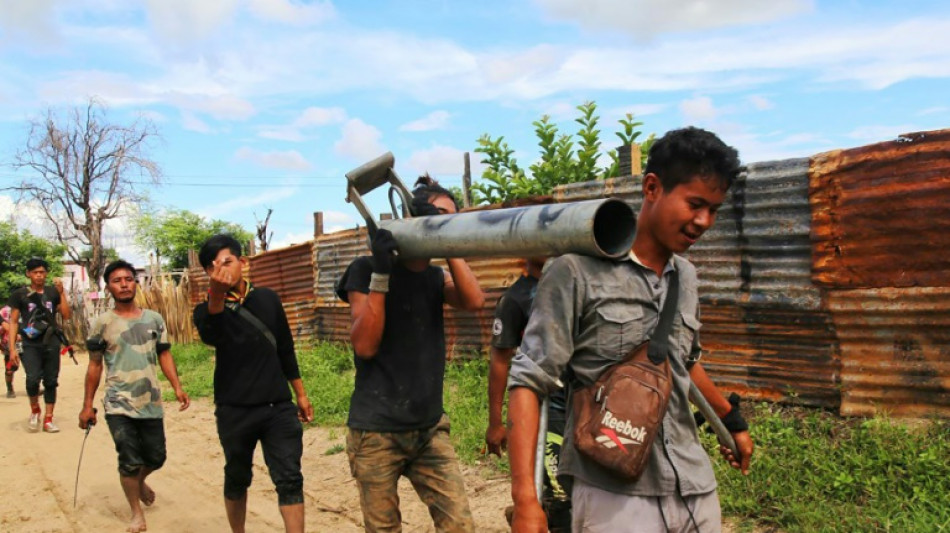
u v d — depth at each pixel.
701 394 2.61
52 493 6.83
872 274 5.48
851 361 5.62
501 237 2.49
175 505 6.34
